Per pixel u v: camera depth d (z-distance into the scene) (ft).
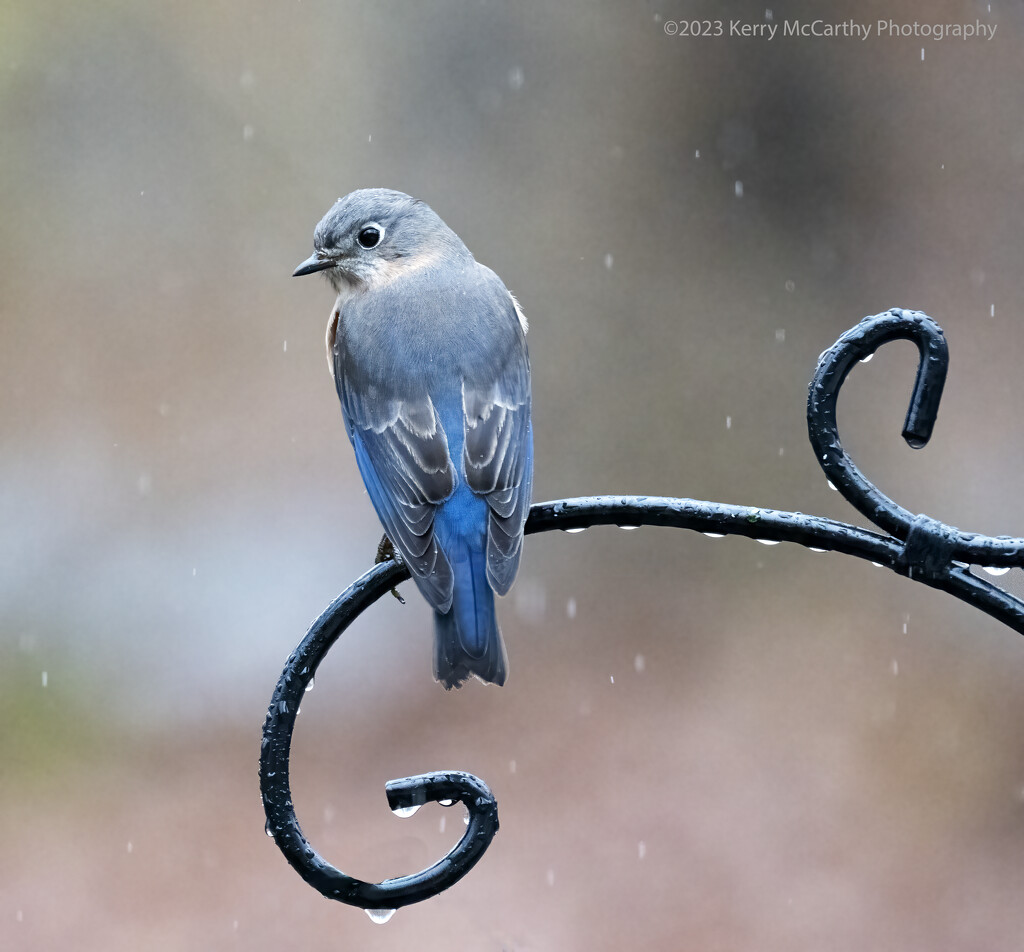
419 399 18.04
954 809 39.65
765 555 49.39
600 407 50.93
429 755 42.93
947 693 43.65
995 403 49.90
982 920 35.78
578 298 53.06
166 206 54.54
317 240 19.83
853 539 12.21
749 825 39.73
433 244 19.57
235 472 50.78
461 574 16.34
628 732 43.55
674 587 48.83
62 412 51.98
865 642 45.88
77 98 53.98
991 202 54.19
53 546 47.91
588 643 47.09
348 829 39.91
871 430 49.70
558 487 49.29
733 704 44.34
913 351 51.24
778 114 55.16
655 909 36.60
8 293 53.42
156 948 35.55
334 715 44.52
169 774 41.37
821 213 54.65
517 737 43.65
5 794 40.50
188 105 54.54
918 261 53.78
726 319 52.90
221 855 38.70
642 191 54.70
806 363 51.52
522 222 54.24
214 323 53.78
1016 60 54.75
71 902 36.96
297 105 54.70
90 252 54.29
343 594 13.42
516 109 55.06
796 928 35.70
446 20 54.80
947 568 11.89
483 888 37.37
